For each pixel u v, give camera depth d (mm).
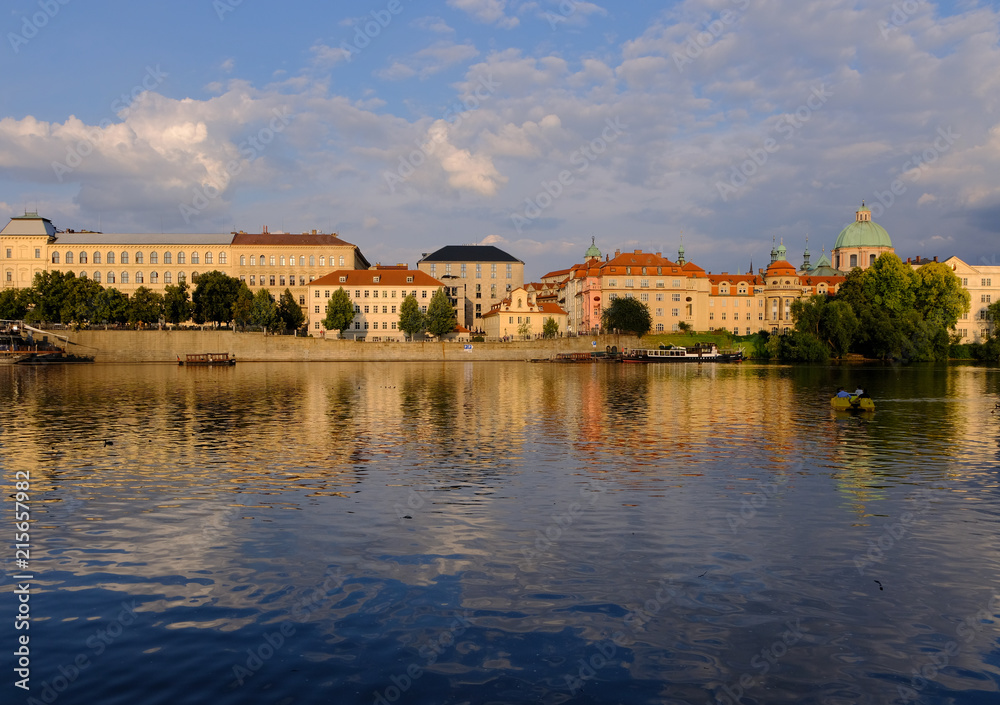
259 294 167500
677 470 32531
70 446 39156
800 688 13688
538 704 13047
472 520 24062
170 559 20312
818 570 19453
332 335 187375
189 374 110125
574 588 18203
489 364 153250
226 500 26828
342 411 56531
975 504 26328
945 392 75562
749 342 178250
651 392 75875
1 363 138250
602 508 25656
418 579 18766
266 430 45531
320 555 20594
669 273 198125
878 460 35062
